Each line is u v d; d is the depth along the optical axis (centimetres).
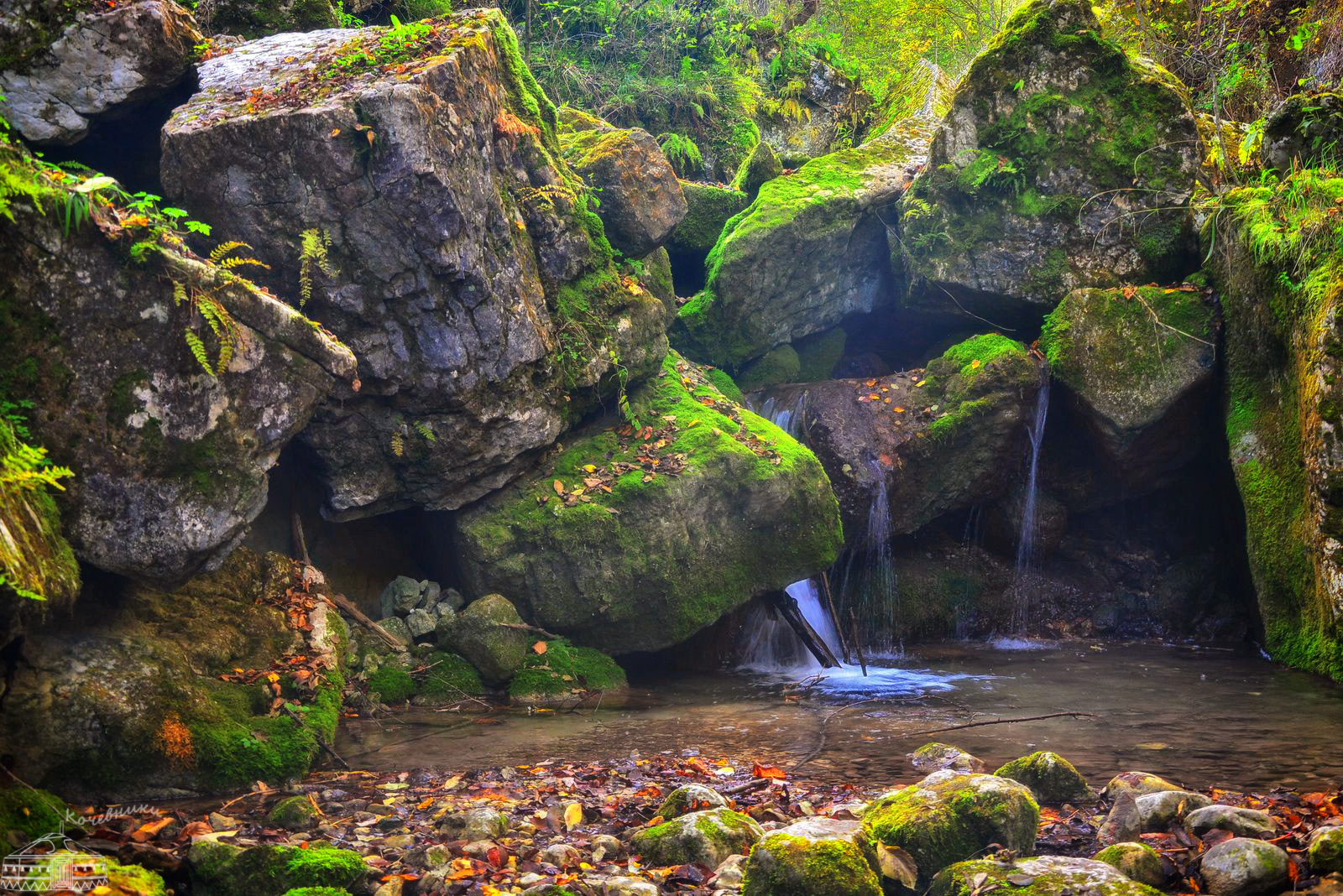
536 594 750
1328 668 743
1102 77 1000
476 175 675
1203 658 864
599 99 1291
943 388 975
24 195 437
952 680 791
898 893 356
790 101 1417
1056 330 949
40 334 452
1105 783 495
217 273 497
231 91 639
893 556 1003
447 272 655
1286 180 871
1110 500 1010
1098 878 327
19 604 370
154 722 476
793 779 509
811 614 927
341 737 608
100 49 609
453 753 568
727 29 1427
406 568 798
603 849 387
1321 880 339
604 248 831
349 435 684
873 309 1106
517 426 734
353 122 608
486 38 722
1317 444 733
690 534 775
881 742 589
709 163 1358
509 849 386
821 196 1028
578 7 1319
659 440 814
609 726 638
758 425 859
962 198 1015
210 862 346
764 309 1020
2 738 437
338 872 346
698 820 388
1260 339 854
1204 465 980
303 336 529
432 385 679
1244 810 394
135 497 480
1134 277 984
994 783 392
